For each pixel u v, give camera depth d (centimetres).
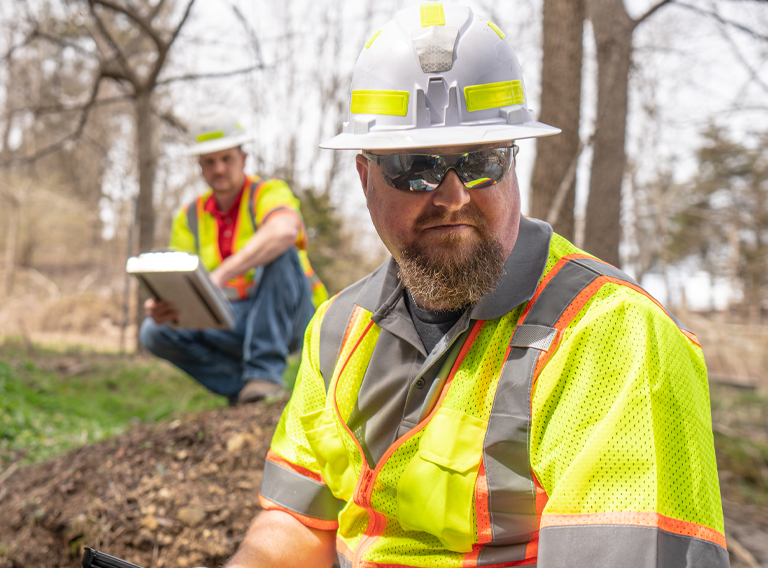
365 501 130
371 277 141
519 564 117
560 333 111
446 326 126
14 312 1986
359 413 132
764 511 496
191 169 2247
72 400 652
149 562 250
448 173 114
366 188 134
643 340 104
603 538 98
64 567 260
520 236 125
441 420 118
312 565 149
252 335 368
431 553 124
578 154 495
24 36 1123
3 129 2588
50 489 295
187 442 308
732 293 3288
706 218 2686
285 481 150
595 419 105
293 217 364
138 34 1312
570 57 524
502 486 113
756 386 1408
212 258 382
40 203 2706
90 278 2675
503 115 120
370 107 124
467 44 120
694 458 100
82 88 1950
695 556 95
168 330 376
